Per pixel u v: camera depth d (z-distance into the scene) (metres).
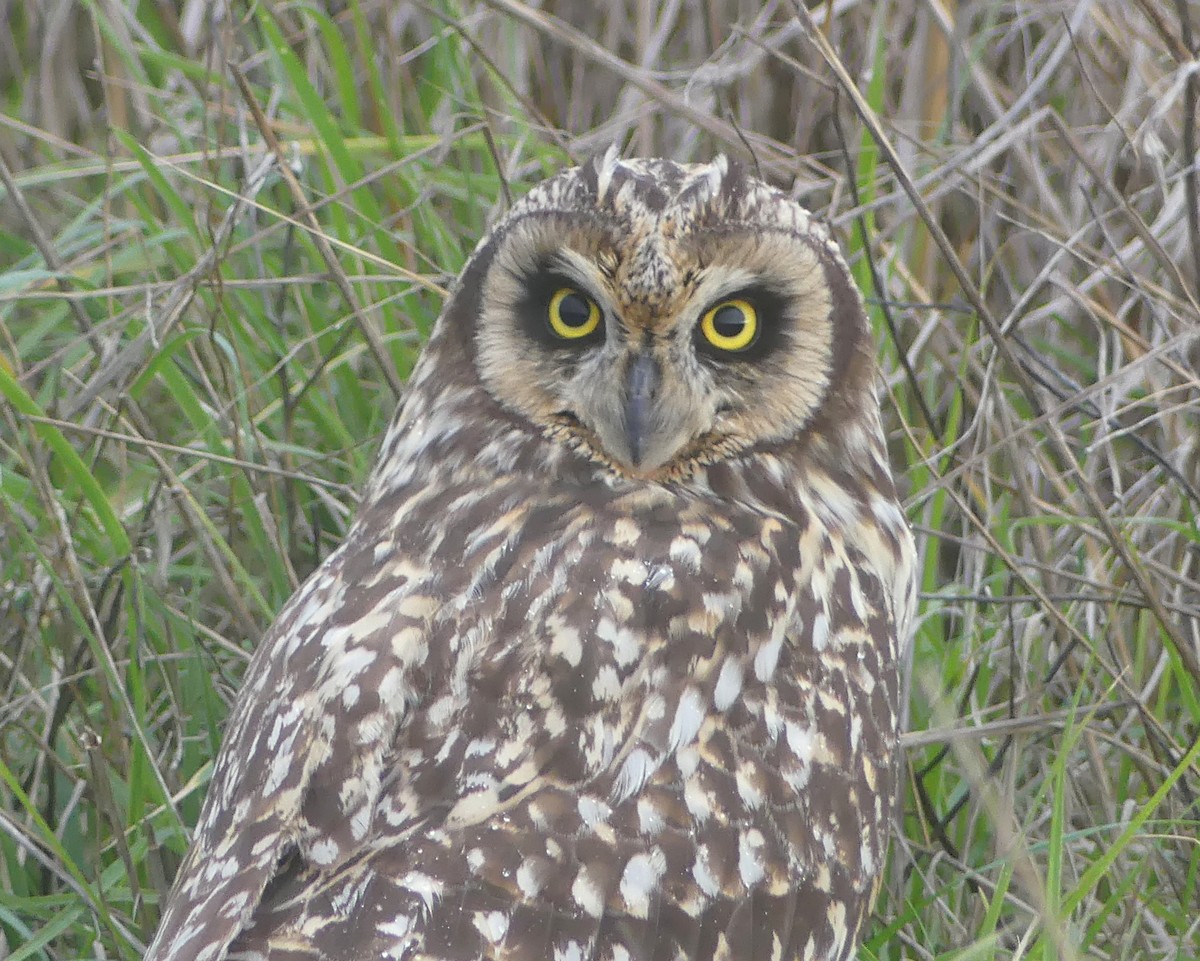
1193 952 12.02
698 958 8.72
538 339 10.45
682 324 10.20
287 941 8.34
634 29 17.95
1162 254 13.73
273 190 16.30
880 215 16.20
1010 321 14.05
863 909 9.61
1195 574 14.44
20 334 15.90
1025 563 13.23
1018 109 14.87
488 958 8.31
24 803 11.38
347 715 8.90
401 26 17.30
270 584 13.95
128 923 11.52
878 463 10.81
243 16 16.95
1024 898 12.16
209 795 9.87
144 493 13.95
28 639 13.09
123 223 15.03
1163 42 14.94
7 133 17.78
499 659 9.00
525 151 16.48
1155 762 12.53
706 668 9.21
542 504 10.09
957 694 13.02
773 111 17.52
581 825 8.68
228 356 14.20
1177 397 14.70
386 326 14.48
